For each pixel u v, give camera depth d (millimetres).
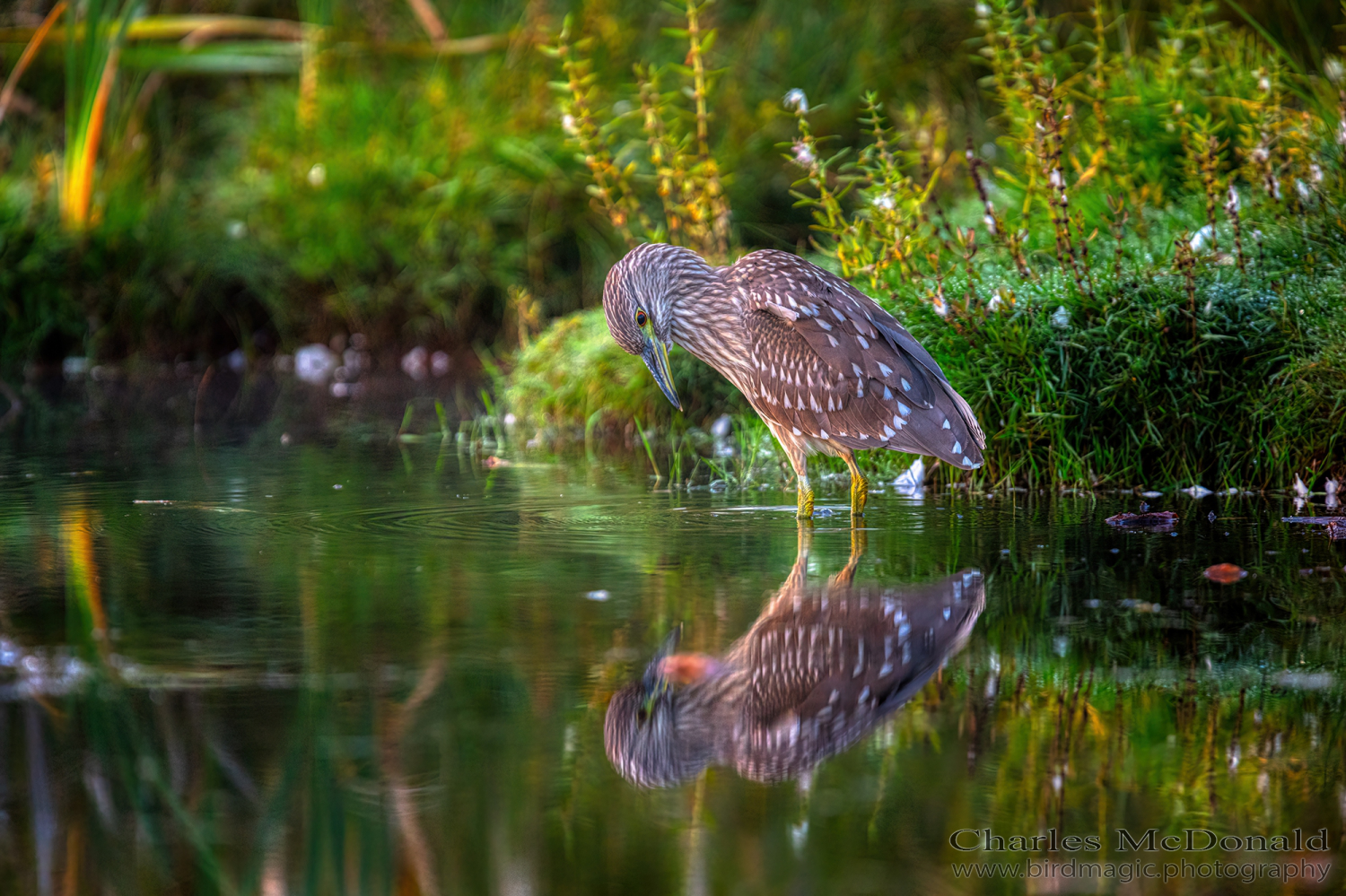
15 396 16688
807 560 8734
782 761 5891
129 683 6594
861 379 9859
